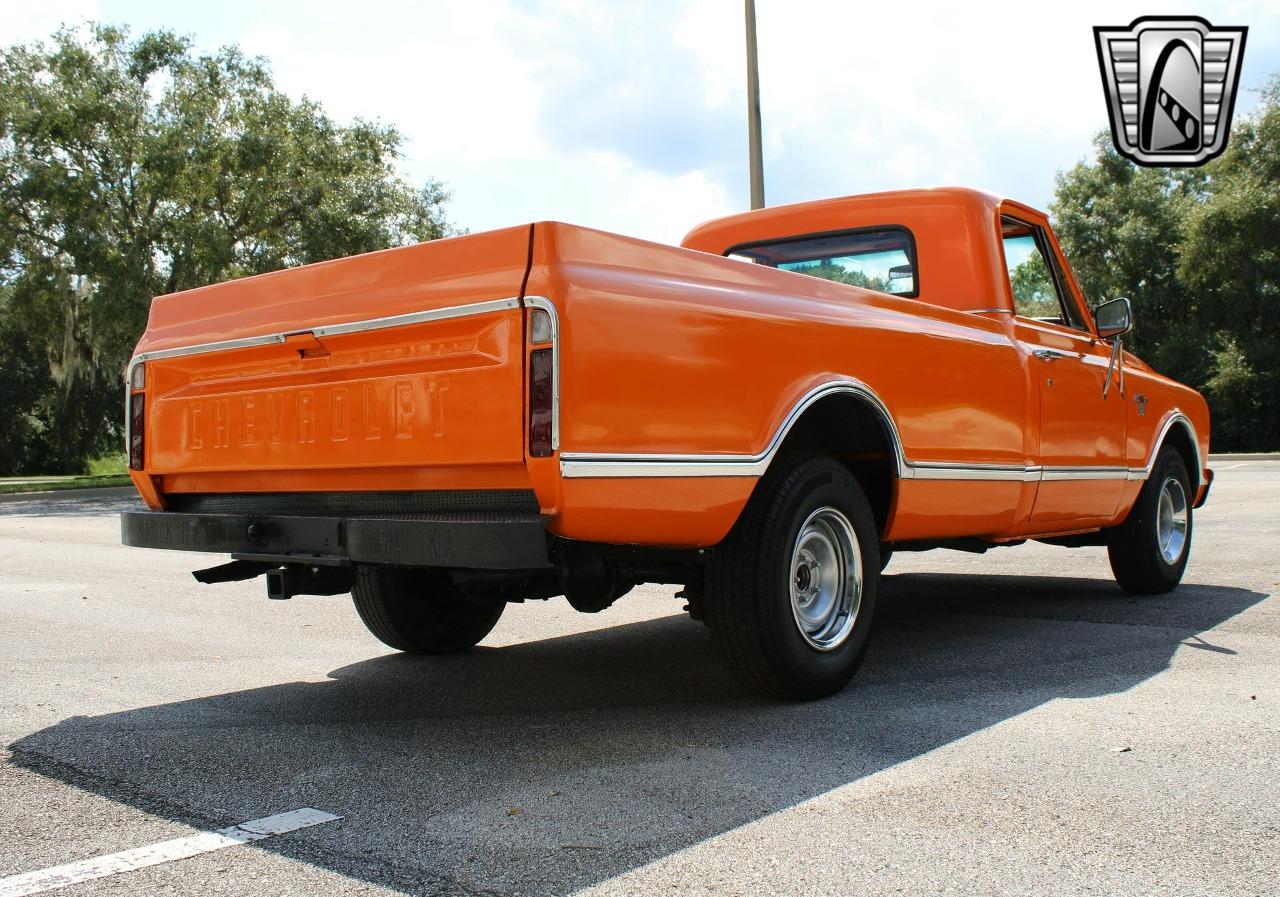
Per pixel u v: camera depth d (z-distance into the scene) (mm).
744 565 3926
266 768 3467
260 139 30250
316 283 3949
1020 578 7852
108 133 30297
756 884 2482
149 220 29234
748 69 11852
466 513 3564
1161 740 3578
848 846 2701
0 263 29938
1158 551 6672
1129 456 6305
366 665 5133
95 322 29438
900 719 3900
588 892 2459
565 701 4312
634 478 3406
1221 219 34781
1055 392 5562
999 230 5648
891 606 6547
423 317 3512
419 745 3707
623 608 6863
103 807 3111
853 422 4508
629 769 3371
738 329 3770
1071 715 3908
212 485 4352
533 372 3271
